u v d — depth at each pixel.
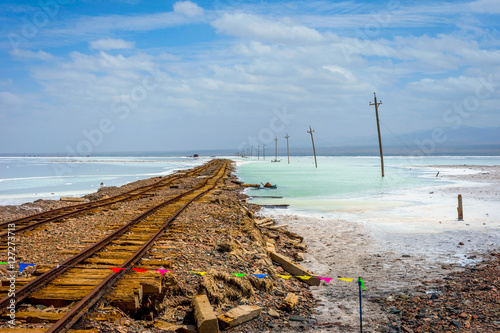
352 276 9.77
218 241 10.81
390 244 13.28
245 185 37.62
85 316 5.38
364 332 6.36
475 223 16.72
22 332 4.76
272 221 17.77
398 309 7.45
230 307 6.96
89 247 8.64
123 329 5.32
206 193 26.31
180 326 5.96
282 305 7.29
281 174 58.72
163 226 12.00
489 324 6.31
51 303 5.86
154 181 42.09
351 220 18.19
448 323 6.55
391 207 22.38
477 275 9.41
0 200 27.44
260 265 9.27
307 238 14.45
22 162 131.50
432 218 18.30
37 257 8.38
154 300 6.51
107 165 104.19
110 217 14.49
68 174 63.22
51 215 15.38
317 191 32.69
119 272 7.01
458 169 65.19
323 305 7.73
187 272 7.73
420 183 39.25
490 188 32.22
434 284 8.98
